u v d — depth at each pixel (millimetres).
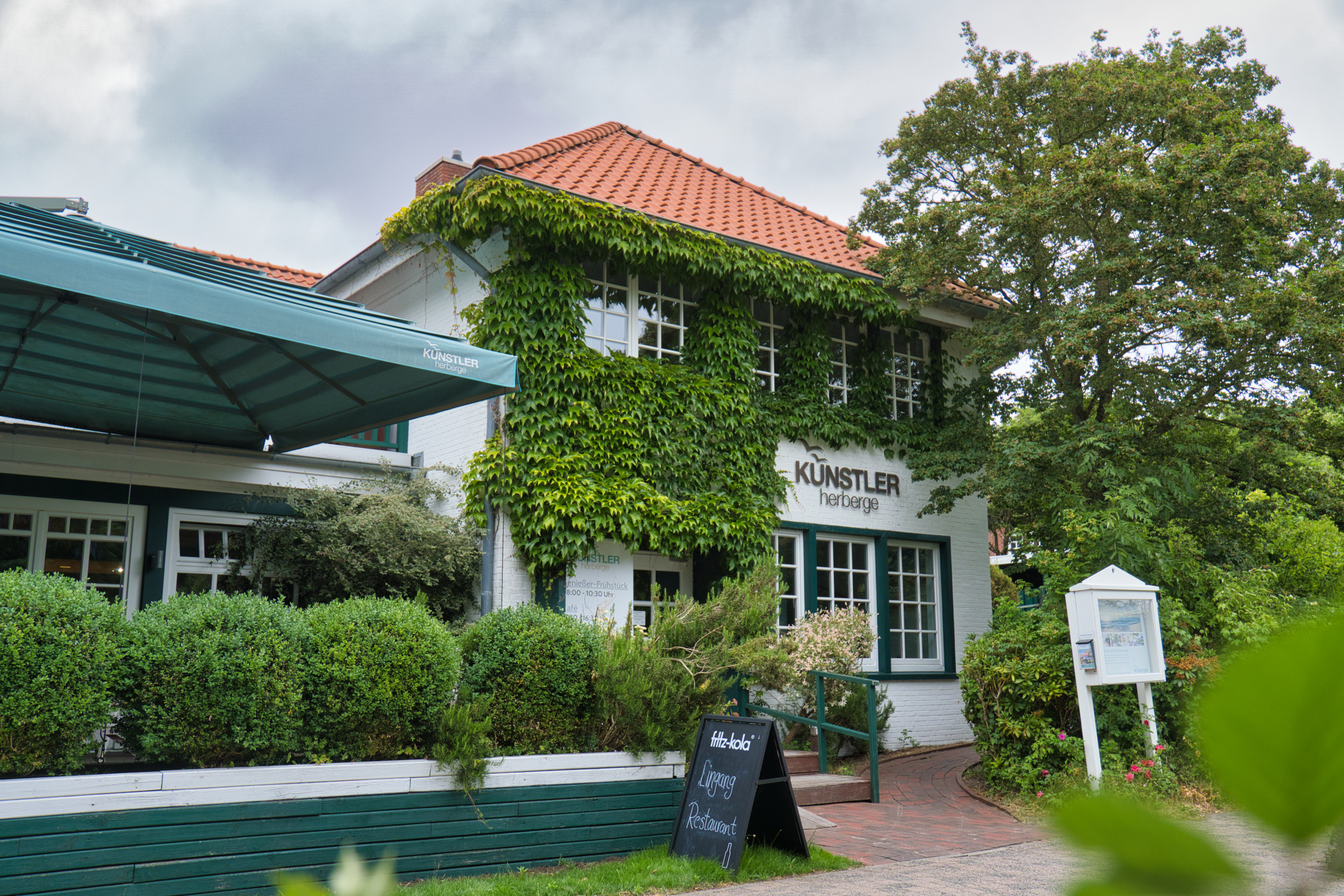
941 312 14930
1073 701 10438
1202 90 12469
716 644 8742
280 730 6500
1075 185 11734
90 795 5844
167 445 10422
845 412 14008
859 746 12766
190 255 8070
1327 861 287
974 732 11117
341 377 9297
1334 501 13281
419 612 7332
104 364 9453
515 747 7605
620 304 12328
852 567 13977
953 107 13273
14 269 6012
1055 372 13156
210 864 6137
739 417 12727
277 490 11016
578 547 11000
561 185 12086
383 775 6801
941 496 14023
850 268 13961
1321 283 11781
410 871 6805
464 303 12141
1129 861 314
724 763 7547
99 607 6125
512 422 11086
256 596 6887
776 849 7578
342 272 13812
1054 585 11258
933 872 7207
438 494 11656
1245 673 293
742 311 13047
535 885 6527
